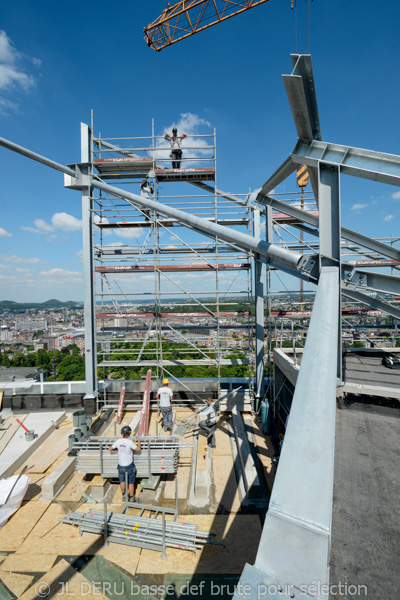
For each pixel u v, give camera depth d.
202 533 4.83
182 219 7.17
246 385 10.68
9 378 10.80
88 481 6.28
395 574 1.53
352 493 2.21
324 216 4.39
